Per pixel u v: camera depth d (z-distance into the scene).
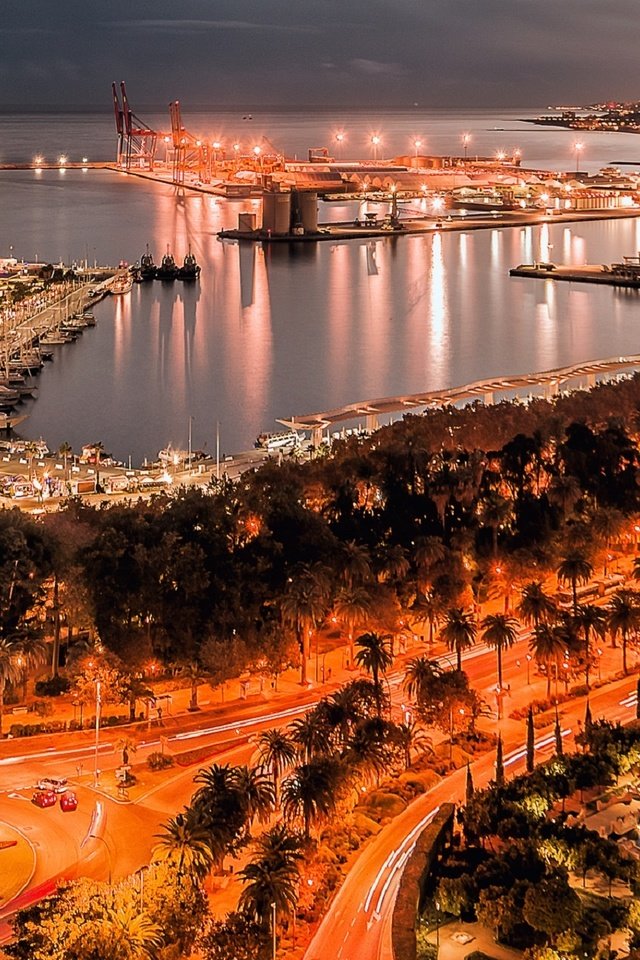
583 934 129.88
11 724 182.50
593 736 170.62
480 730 182.38
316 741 159.00
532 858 142.88
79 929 121.12
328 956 128.38
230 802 142.25
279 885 129.25
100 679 184.00
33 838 149.50
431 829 150.25
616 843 149.75
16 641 187.38
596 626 197.38
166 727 183.12
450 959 130.50
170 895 127.12
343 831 151.25
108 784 163.88
